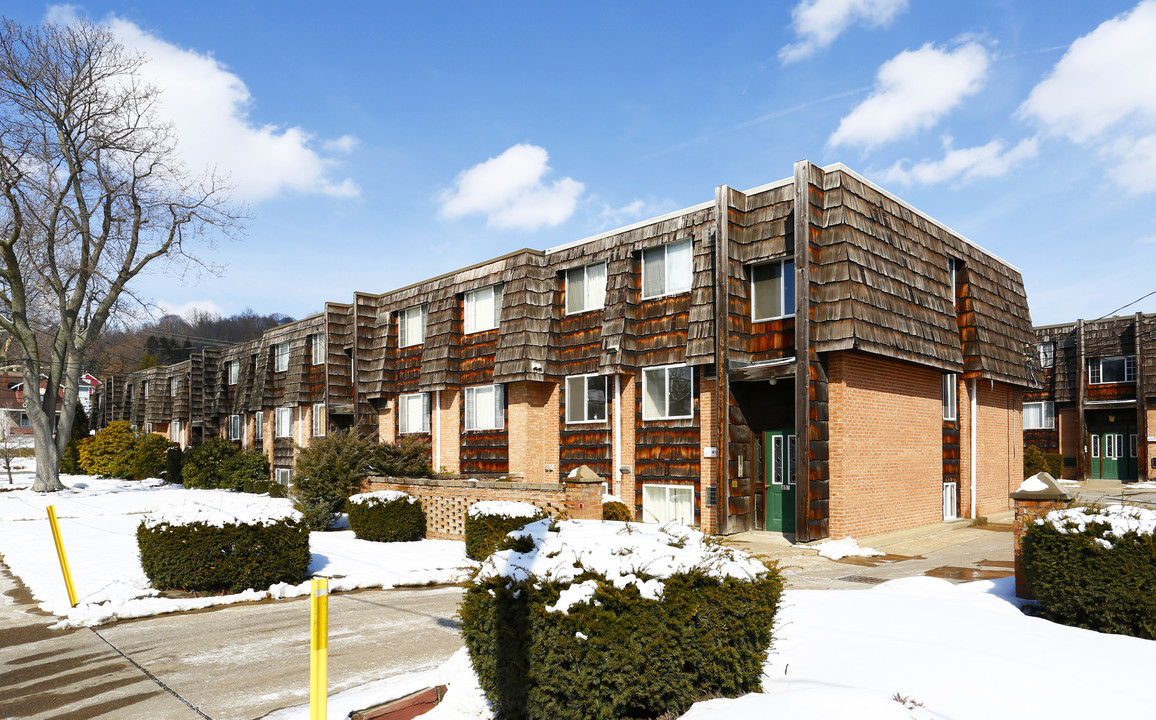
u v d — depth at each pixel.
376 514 15.35
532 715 4.69
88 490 32.12
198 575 9.85
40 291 33.66
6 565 12.71
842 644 6.15
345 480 17.53
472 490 14.91
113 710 5.63
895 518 16.67
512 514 12.58
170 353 99.38
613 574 4.75
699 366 17.09
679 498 17.45
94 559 12.77
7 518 20.44
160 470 39.59
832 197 15.44
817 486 14.82
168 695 5.94
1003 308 21.97
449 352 23.31
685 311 17.62
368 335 27.70
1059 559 7.79
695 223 17.47
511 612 4.82
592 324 19.80
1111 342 34.16
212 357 43.25
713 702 4.68
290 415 34.00
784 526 16.38
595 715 4.54
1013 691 4.90
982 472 20.56
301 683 6.17
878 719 4.11
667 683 4.62
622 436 18.66
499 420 21.69
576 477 12.37
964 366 19.67
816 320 15.15
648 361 18.14
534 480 20.53
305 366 32.19
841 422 15.07
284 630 8.12
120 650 7.36
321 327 31.22
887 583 10.27
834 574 12.01
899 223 17.23
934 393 18.64
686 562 4.91
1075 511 8.07
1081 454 34.34
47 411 30.95
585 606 4.59
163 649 7.36
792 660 5.76
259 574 10.21
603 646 4.50
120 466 42.12
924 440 18.05
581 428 19.84
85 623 8.43
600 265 19.80
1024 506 9.07
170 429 51.41
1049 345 36.75
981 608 8.18
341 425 30.97
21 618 8.84
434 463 24.14
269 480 31.80
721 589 4.91
